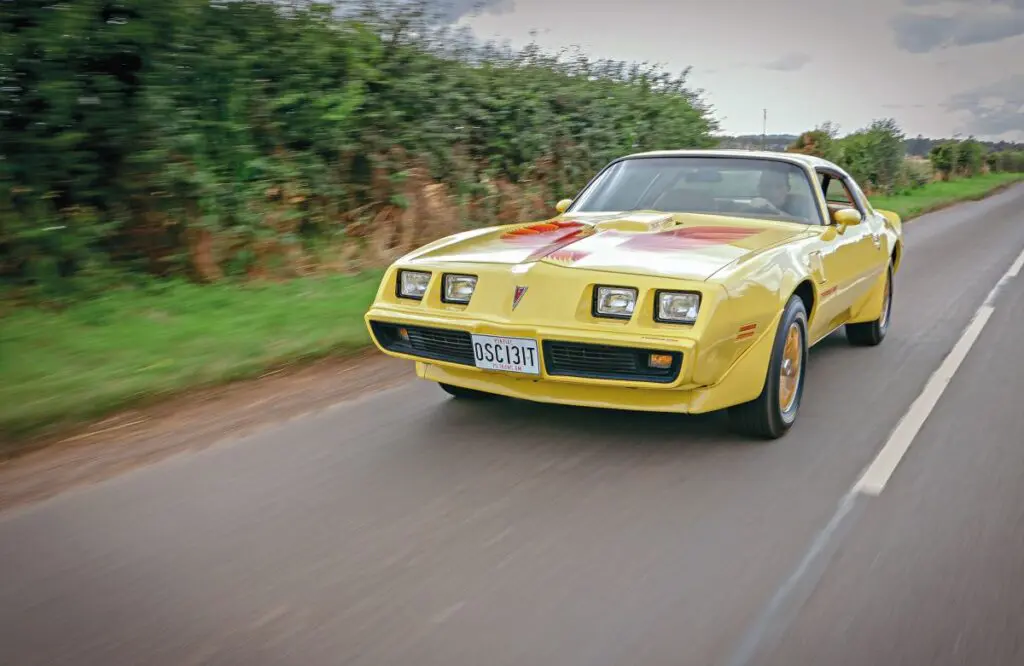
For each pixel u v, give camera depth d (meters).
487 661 2.39
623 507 3.47
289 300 7.27
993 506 3.52
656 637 2.52
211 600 2.71
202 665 2.36
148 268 7.54
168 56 6.99
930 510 3.47
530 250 4.32
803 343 4.62
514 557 3.02
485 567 2.95
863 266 5.80
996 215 21.77
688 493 3.63
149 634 2.51
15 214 6.45
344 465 3.92
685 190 5.35
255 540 3.15
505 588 2.80
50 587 2.80
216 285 7.58
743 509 3.46
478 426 4.48
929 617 2.64
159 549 3.07
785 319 4.26
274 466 3.91
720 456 4.09
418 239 9.62
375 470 3.87
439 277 4.28
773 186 5.28
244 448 4.14
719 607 2.69
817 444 4.28
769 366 4.18
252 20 7.62
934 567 2.97
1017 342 6.67
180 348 5.73
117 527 3.26
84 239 6.88
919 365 5.98
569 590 2.79
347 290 7.77
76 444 4.18
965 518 3.40
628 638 2.51
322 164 8.44
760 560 3.01
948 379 5.57
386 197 9.23
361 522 3.31
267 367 5.55
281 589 2.79
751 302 3.96
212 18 7.38
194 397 4.97
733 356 3.95
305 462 3.96
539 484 3.71
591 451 4.12
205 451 4.10
